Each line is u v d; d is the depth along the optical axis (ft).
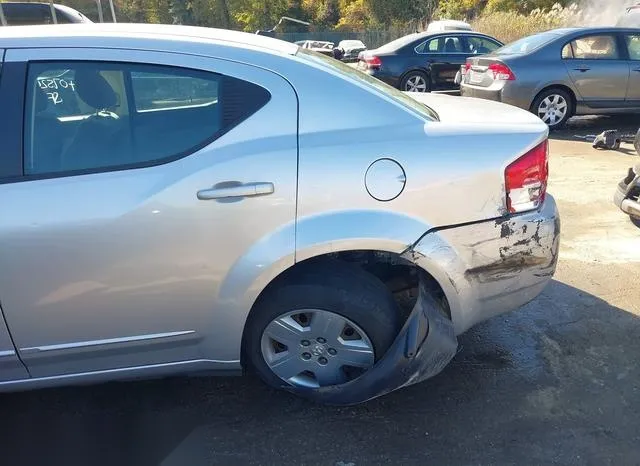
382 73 37.58
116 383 9.18
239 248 7.38
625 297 11.72
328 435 8.02
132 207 7.11
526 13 124.47
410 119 7.88
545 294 11.88
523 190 7.88
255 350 8.14
